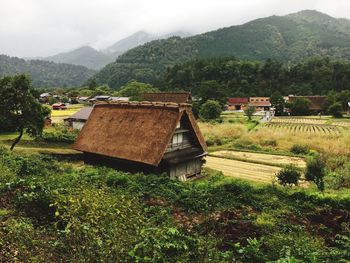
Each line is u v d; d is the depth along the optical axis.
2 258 6.40
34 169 15.95
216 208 13.18
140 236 6.91
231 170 27.59
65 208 7.89
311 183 22.39
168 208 12.49
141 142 22.45
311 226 12.32
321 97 90.25
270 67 116.50
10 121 26.64
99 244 6.04
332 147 34.62
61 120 54.34
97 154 24.55
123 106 25.42
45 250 6.69
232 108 93.19
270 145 38.97
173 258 7.00
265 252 9.04
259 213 13.30
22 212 9.43
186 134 24.73
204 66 123.56
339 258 8.91
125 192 13.45
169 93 65.88
